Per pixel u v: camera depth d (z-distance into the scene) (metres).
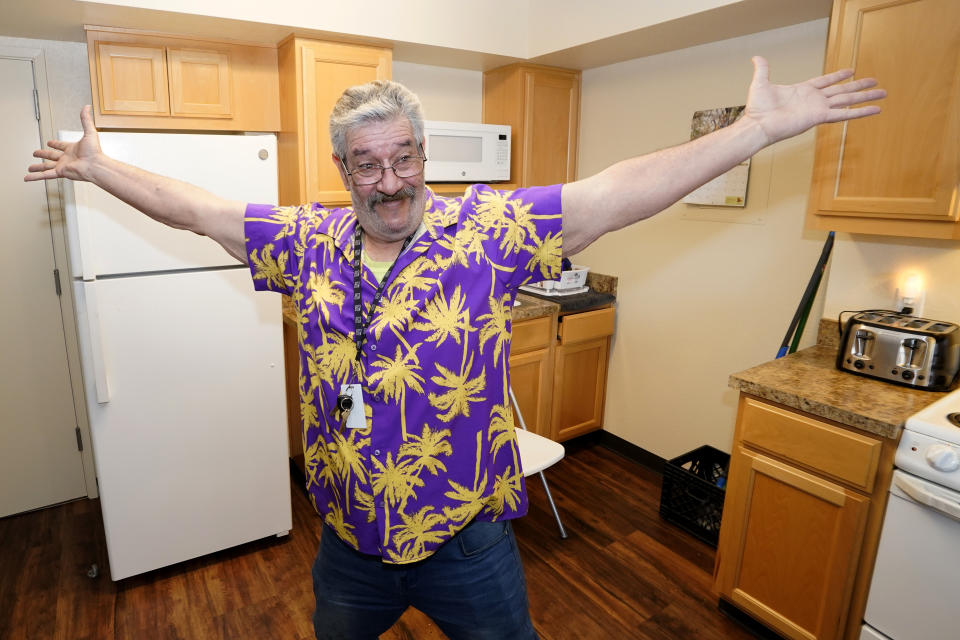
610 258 3.18
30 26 2.20
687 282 2.80
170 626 1.99
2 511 2.63
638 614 2.07
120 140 1.87
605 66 3.05
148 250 1.96
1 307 2.50
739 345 2.62
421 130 1.03
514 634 1.20
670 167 1.01
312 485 1.21
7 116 2.38
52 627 1.97
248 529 2.34
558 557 2.37
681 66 2.69
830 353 2.11
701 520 2.49
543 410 3.02
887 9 1.67
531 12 2.82
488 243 1.06
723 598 2.07
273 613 2.06
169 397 2.09
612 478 3.01
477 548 1.14
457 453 1.08
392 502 1.07
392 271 1.05
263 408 2.28
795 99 0.98
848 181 1.82
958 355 1.74
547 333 2.93
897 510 1.54
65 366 2.67
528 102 3.03
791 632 1.83
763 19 2.21
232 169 2.06
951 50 1.56
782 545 1.83
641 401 3.12
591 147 3.21
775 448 1.80
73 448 2.75
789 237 2.38
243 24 2.22
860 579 1.66
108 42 2.23
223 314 2.13
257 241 1.21
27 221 2.49
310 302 1.12
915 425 1.50
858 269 2.08
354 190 1.01
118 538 2.08
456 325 1.04
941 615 1.49
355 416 1.06
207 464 2.20
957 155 1.58
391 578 1.17
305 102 2.45
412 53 2.75
